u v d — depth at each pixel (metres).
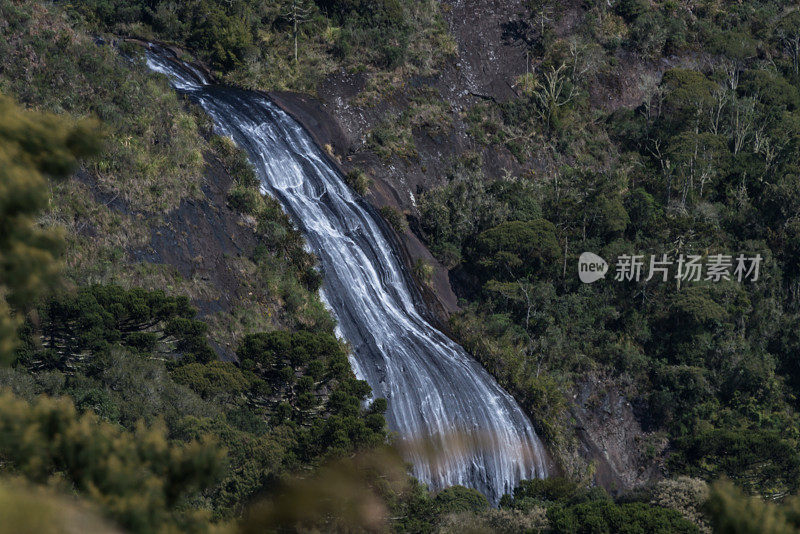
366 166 74.31
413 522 37.44
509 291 70.81
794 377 75.75
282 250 58.78
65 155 17.81
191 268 52.72
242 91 73.69
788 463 49.88
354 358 56.81
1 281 15.88
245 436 37.12
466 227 74.88
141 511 16.36
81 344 39.56
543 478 60.03
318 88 79.25
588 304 74.56
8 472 16.67
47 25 59.16
